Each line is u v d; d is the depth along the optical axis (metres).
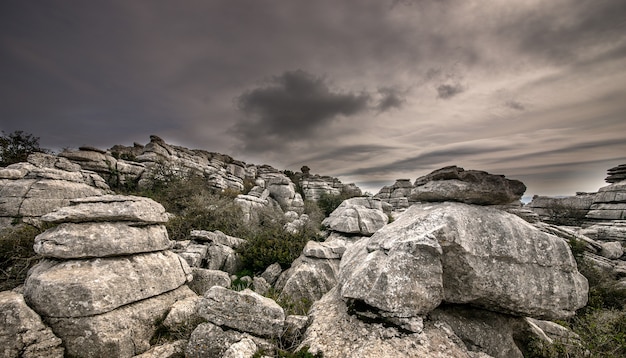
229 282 9.79
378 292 5.73
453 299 6.23
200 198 19.19
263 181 38.84
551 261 6.27
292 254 13.41
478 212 6.72
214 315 5.87
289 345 5.87
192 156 32.66
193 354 5.52
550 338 7.27
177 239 14.60
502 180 6.83
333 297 7.29
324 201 33.75
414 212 7.81
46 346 5.20
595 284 15.59
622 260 20.08
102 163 20.09
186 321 6.63
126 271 6.70
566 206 32.91
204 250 12.38
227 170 36.62
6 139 20.48
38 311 5.57
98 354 5.49
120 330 5.89
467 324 6.28
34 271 6.38
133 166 22.09
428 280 5.79
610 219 27.78
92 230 6.78
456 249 6.00
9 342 4.93
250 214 20.80
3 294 5.63
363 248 8.10
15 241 9.20
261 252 13.34
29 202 12.02
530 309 6.07
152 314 6.65
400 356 4.93
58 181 13.46
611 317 9.11
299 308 8.05
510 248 6.15
